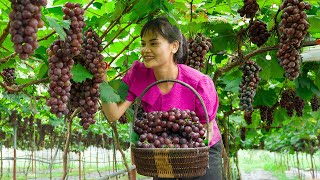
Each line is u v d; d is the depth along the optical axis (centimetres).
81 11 224
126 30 375
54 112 224
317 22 377
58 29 206
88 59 261
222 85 606
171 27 303
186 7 375
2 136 1152
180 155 261
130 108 381
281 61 324
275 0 372
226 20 411
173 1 329
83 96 262
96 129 1197
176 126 277
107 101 270
